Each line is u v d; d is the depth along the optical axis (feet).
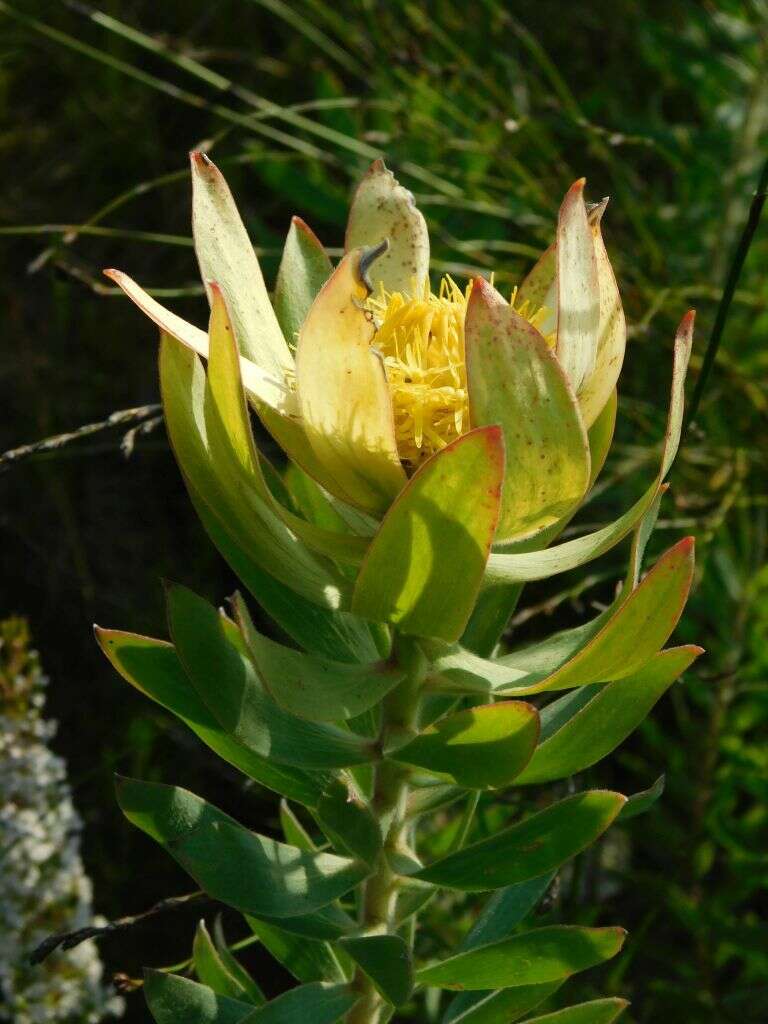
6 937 1.11
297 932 0.78
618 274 1.50
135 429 0.99
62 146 1.92
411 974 0.66
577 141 1.76
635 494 1.53
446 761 0.69
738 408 1.47
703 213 1.71
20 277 1.84
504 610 0.82
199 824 0.71
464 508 0.60
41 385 1.79
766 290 1.54
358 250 0.59
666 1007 1.34
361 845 0.73
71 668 1.68
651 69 1.96
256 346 0.74
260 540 0.71
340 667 0.71
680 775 1.41
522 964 0.72
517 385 0.62
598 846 1.40
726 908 1.35
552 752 0.72
